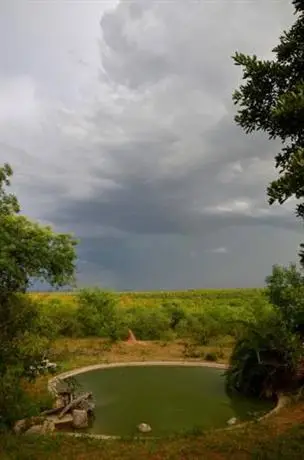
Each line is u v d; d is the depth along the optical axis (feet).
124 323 115.44
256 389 60.90
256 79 22.56
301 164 17.51
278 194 18.43
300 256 19.44
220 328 110.52
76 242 41.70
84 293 117.39
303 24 21.75
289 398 55.11
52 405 51.49
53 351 75.46
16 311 41.32
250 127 23.32
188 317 121.08
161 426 48.37
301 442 36.06
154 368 80.38
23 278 38.34
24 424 43.34
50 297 148.56
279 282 68.28
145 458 34.27
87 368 78.23
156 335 114.52
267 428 42.19
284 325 60.34
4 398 41.22
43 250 39.37
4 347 40.83
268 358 60.23
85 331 116.06
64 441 38.65
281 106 19.35
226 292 219.61
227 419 50.93
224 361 84.84
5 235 37.60
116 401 58.80
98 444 37.86
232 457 33.71
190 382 70.08
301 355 59.16
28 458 33.50
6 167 41.42
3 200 41.50
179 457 34.14
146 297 203.10
